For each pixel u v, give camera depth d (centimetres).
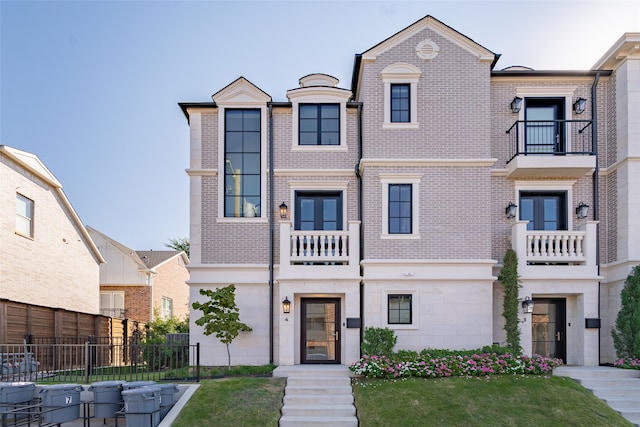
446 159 1441
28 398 1058
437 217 1434
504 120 1532
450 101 1464
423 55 1473
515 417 1050
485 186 1444
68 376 1270
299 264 1476
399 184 1452
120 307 2850
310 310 1466
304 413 1092
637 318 1329
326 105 1554
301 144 1541
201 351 1463
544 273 1418
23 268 1747
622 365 1327
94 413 1012
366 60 1473
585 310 1409
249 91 1534
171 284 3303
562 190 1516
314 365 1398
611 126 1500
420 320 1396
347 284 1405
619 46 1420
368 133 1459
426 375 1241
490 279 1405
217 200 1518
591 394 1166
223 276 1492
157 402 998
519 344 1371
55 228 2002
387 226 1429
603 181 1516
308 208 1548
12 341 1452
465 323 1396
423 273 1409
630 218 1397
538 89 1531
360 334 1412
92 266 2369
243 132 1559
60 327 1734
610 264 1458
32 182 1827
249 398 1123
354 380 1237
